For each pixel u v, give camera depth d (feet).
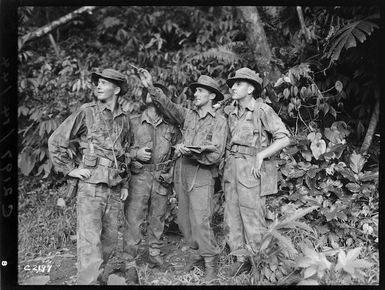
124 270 10.83
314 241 11.78
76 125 10.11
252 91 10.57
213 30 18.35
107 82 10.24
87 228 9.84
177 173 10.81
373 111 13.96
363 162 12.82
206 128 10.44
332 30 13.73
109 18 19.89
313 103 14.08
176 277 10.85
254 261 10.27
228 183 10.66
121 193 10.46
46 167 15.89
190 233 10.85
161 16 19.61
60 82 17.22
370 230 11.82
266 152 10.17
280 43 16.49
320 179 12.98
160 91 10.58
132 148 10.84
